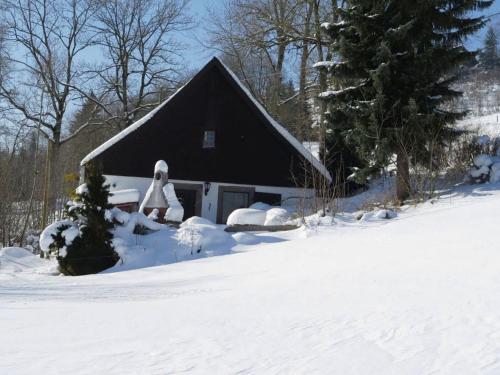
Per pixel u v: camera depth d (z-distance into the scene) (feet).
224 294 18.39
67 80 105.09
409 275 17.02
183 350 11.05
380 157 43.86
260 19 83.87
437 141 45.16
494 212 30.42
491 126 74.90
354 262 21.71
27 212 70.13
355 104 47.11
